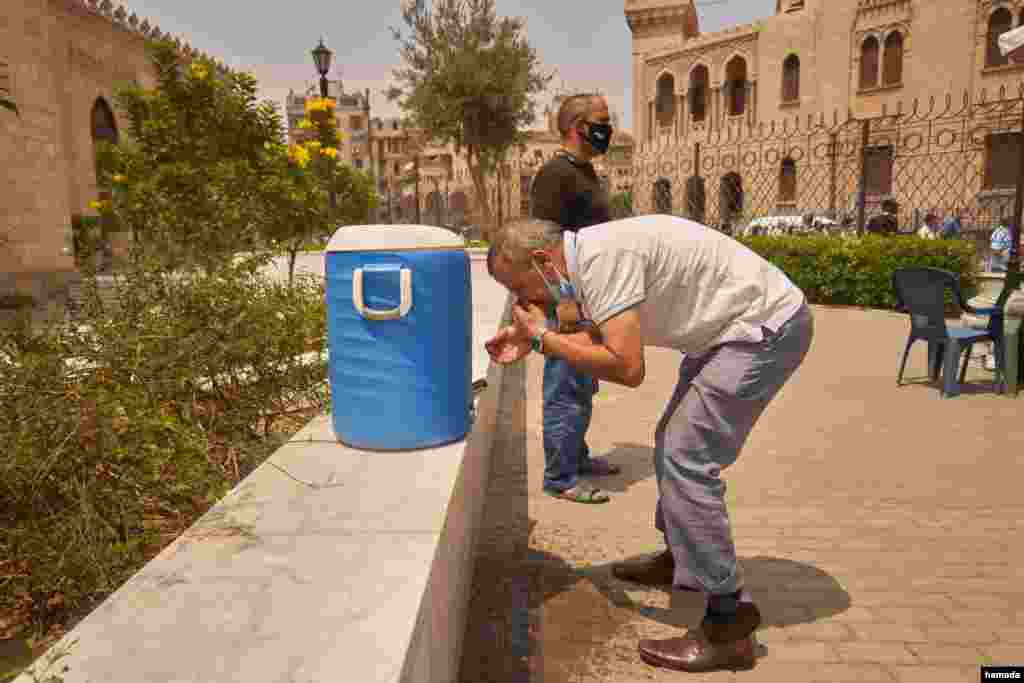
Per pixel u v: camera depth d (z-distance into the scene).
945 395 5.33
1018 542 2.92
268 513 1.71
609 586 2.64
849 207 26.64
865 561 2.78
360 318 2.12
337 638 1.18
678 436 2.07
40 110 12.55
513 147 17.56
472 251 12.47
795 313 2.05
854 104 29.30
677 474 2.06
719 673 2.11
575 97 3.30
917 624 2.35
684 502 2.05
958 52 26.28
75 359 2.54
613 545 2.96
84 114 19.09
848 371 6.30
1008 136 24.19
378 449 2.20
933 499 3.38
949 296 9.20
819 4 29.69
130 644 1.16
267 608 1.28
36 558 1.90
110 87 20.42
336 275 2.15
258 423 3.21
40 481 1.93
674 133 35.81
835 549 2.89
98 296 2.93
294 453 2.20
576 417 3.35
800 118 30.41
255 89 7.28
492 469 3.89
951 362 5.30
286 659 1.12
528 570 2.75
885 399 5.30
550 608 2.48
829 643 2.25
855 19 28.84
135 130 7.04
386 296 2.09
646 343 2.21
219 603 1.29
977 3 25.69
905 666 2.12
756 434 4.47
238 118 7.13
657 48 36.69
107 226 5.35
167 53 7.10
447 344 2.19
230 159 6.68
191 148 6.79
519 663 2.15
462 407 2.30
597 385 3.47
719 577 2.05
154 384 2.51
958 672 2.09
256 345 2.97
